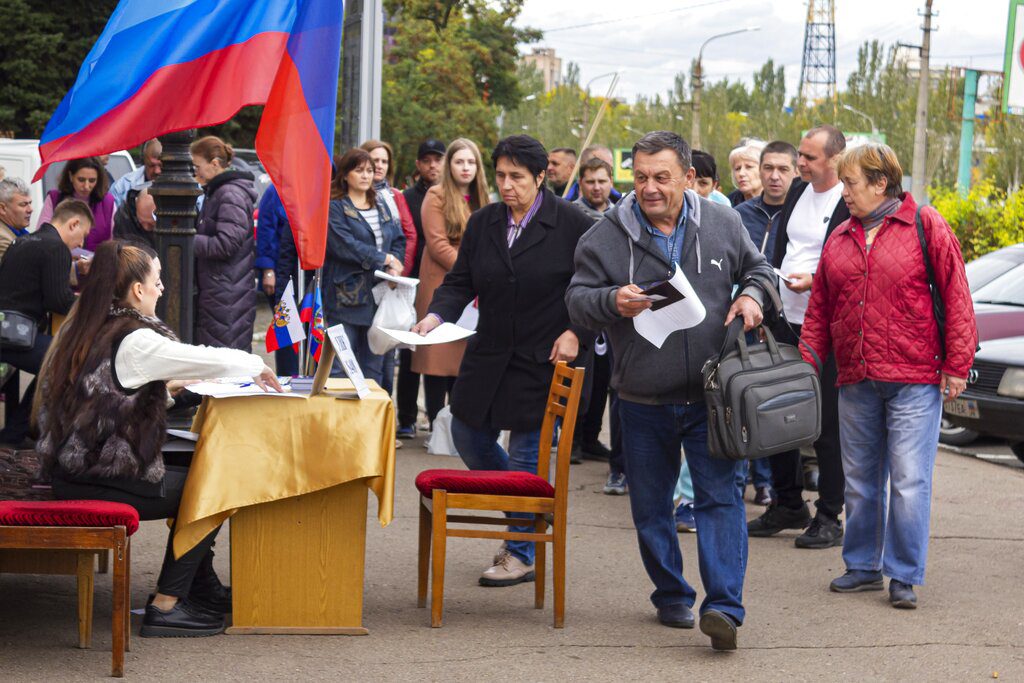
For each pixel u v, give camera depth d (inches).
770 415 179.9
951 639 197.9
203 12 220.8
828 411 249.1
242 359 177.3
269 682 168.4
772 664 183.5
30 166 486.3
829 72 3710.6
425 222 329.1
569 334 207.6
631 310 176.7
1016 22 804.6
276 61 221.0
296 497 188.5
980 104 1517.0
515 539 197.5
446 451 331.6
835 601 218.2
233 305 321.1
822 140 247.4
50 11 987.9
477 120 1530.5
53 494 178.7
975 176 1422.2
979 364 360.5
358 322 321.7
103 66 220.7
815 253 251.1
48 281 264.4
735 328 185.2
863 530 224.5
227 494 182.2
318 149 226.8
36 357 265.4
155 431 176.7
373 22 432.5
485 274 215.3
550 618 203.8
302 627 190.5
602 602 213.9
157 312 273.3
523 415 214.8
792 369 184.1
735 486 188.7
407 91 1505.9
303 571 189.9
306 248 229.0
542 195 218.5
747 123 2819.9
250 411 184.5
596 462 342.3
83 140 219.1
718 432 179.3
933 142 1499.8
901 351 214.2
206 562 197.5
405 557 238.5
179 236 268.1
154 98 219.1
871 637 198.1
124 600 167.8
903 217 214.8
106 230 356.5
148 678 168.2
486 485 197.2
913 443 214.4
